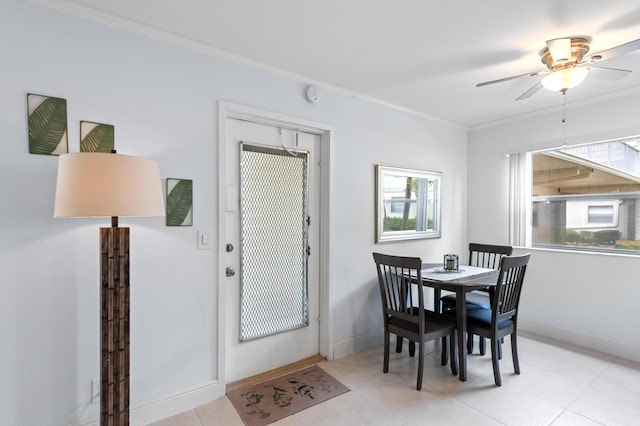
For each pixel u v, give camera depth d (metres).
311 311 2.86
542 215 3.49
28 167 1.63
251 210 2.50
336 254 2.88
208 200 2.18
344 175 2.93
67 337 1.73
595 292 3.01
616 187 2.98
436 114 3.56
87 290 1.78
